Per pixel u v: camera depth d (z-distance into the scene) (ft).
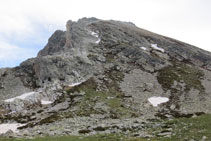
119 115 203.51
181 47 444.96
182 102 240.73
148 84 283.18
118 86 275.80
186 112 216.54
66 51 388.37
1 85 319.68
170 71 331.57
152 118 195.21
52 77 311.47
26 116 225.76
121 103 230.68
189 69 349.20
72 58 332.80
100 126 161.79
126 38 443.32
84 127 166.81
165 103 239.50
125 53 373.81
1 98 282.97
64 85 287.89
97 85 273.95
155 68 340.80
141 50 392.88
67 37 447.01
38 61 343.46
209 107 226.99
